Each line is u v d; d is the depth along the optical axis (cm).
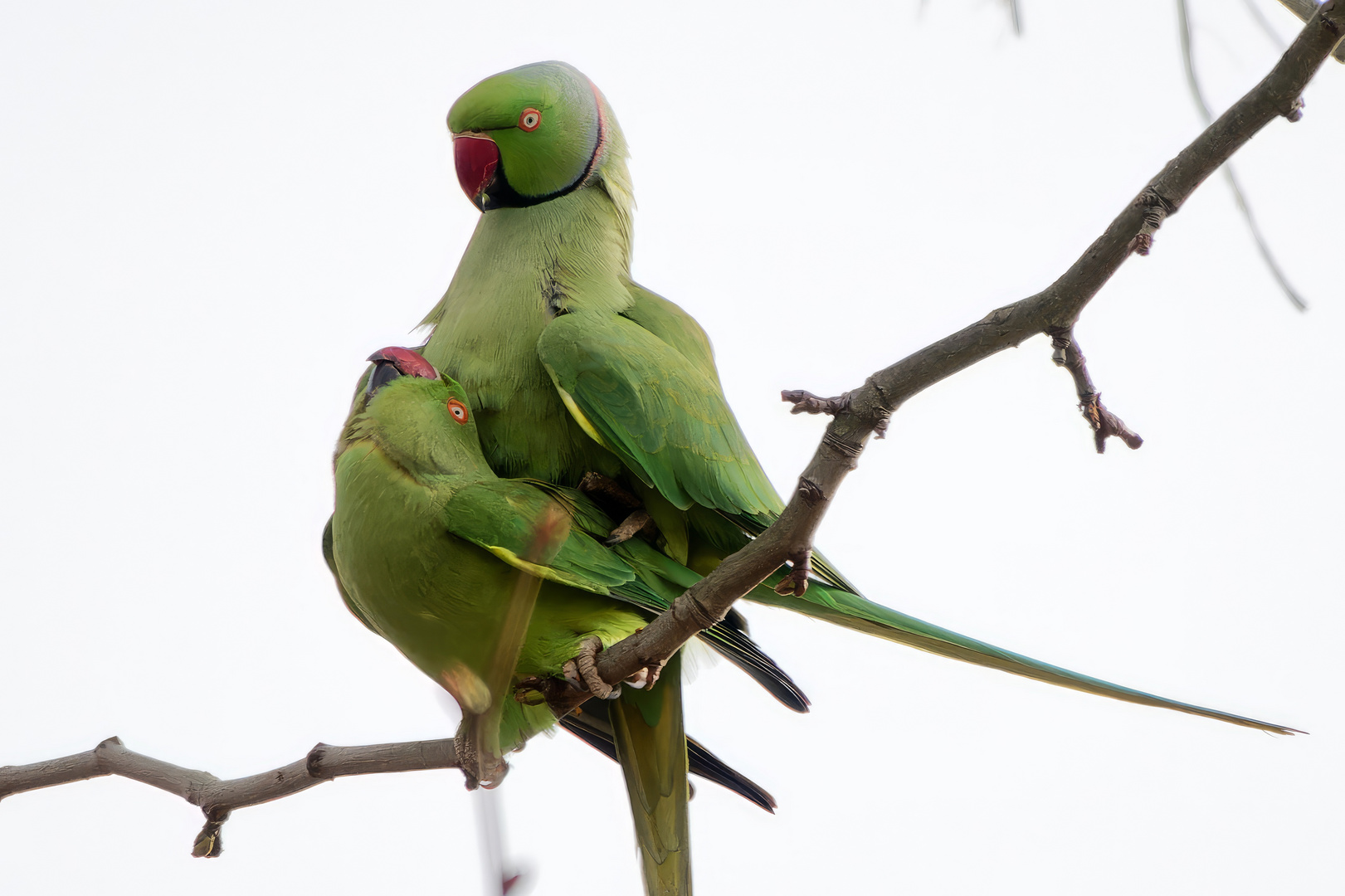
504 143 746
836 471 537
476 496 636
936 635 707
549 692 652
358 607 735
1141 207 495
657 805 718
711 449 706
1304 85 473
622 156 782
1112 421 538
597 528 688
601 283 737
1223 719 636
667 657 595
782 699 732
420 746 671
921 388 529
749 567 561
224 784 711
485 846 415
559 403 706
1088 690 673
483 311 726
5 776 748
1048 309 511
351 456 656
